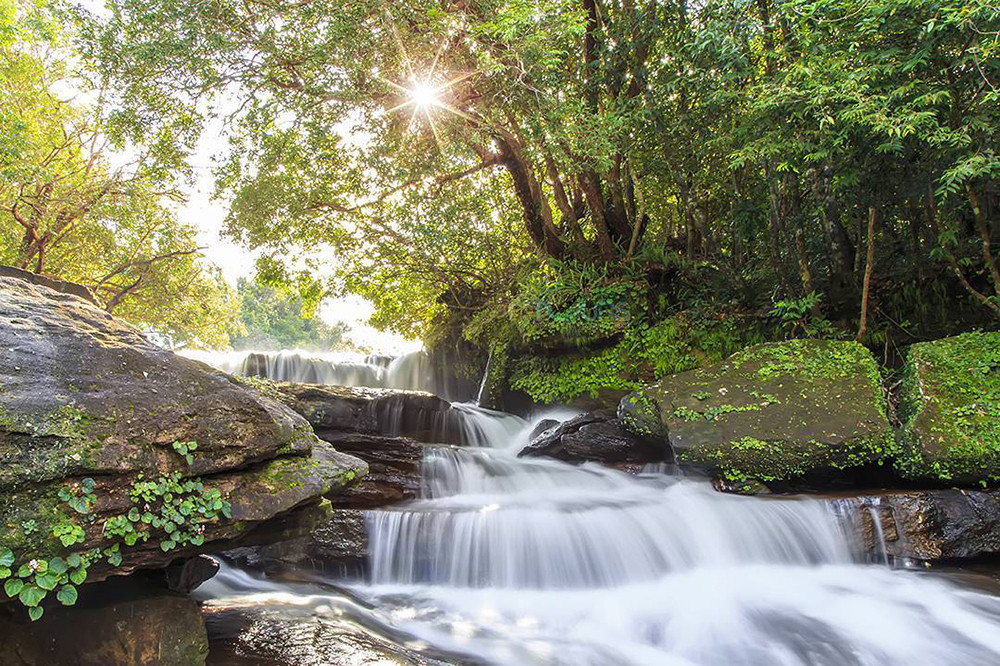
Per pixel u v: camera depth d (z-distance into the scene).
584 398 9.70
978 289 7.65
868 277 7.39
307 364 13.39
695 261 9.85
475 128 8.61
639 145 9.44
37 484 2.52
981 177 6.25
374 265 13.04
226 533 3.10
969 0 5.14
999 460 5.37
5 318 2.96
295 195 10.81
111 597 3.05
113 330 3.35
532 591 5.16
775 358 6.97
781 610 4.69
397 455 6.95
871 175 6.91
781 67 7.52
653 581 5.27
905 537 5.34
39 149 12.48
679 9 8.52
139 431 2.87
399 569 5.26
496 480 7.05
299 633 3.79
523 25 6.88
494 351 11.34
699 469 6.57
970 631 4.28
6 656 2.73
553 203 12.98
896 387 6.79
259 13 7.51
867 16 5.85
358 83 7.76
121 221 14.27
